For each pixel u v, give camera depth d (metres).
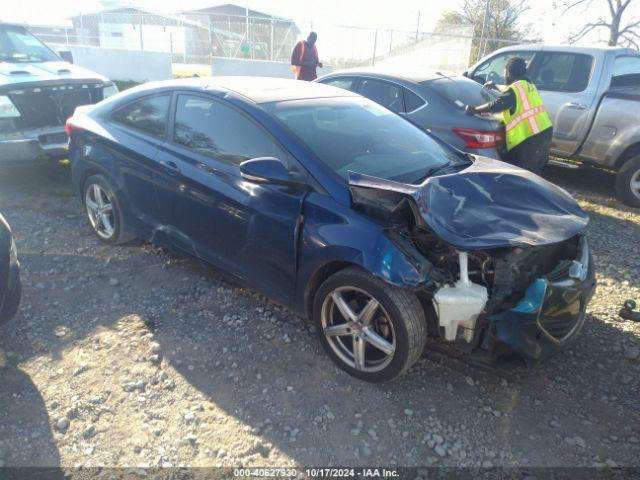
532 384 3.25
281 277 3.45
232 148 3.67
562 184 7.69
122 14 21.39
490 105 5.73
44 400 2.99
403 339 2.91
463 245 2.74
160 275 4.41
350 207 3.10
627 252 5.30
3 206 5.77
